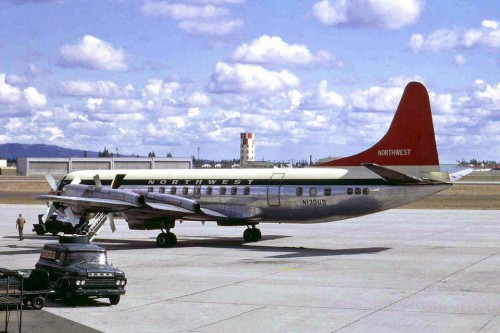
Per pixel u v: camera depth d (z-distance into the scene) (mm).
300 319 18953
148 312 20078
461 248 36469
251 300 21859
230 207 39312
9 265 30625
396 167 35562
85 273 20688
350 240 41656
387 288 23859
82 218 39719
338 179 36500
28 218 62656
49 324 18438
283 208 37875
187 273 27906
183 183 40906
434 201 90125
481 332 17125
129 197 36344
